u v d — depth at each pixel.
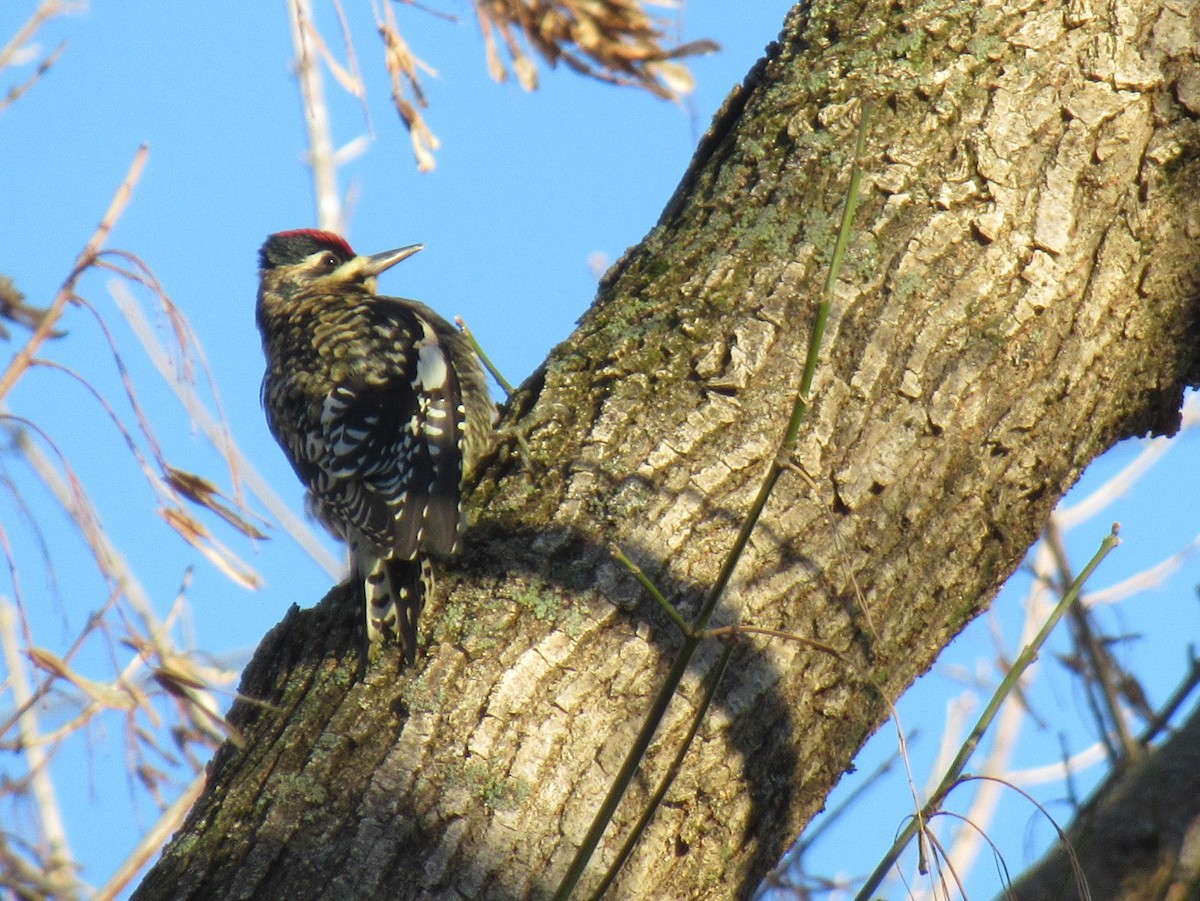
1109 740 5.75
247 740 6.08
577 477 6.51
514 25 5.82
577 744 5.76
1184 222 6.93
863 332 6.60
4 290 4.20
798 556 6.24
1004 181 6.84
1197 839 4.80
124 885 5.29
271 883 5.44
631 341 6.92
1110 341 6.77
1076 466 6.79
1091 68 7.05
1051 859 5.09
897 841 5.31
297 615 6.68
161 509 4.24
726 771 5.89
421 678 5.96
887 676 6.37
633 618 6.05
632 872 5.62
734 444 6.45
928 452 6.45
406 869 5.43
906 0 7.56
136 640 4.09
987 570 6.59
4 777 3.88
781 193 7.15
